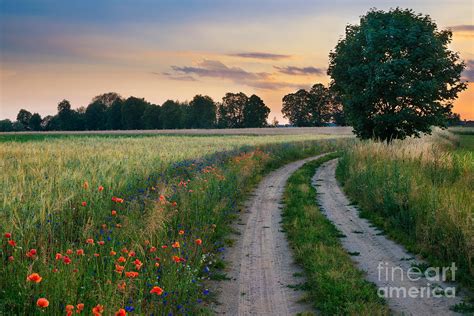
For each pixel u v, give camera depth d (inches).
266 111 6574.8
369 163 865.5
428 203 479.2
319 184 959.0
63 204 378.9
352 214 632.4
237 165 1010.7
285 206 687.7
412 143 1042.7
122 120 6353.3
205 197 574.2
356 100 1515.7
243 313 291.9
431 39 1418.6
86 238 334.6
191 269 337.1
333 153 1956.2
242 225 562.9
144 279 281.4
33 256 252.1
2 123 6830.7
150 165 681.0
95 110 6742.1
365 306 280.1
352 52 1567.4
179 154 929.5
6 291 233.3
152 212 383.6
